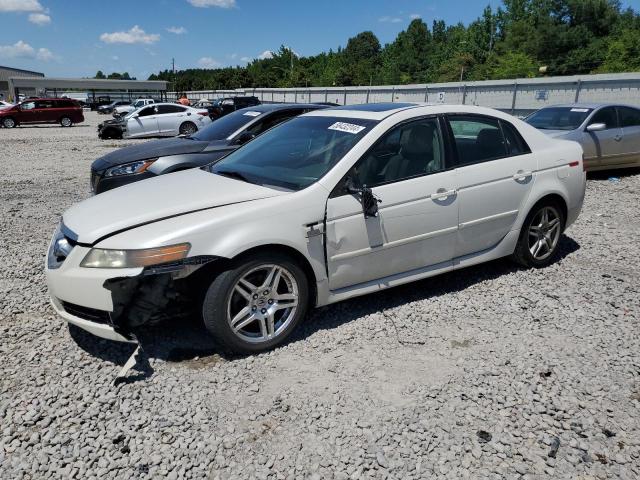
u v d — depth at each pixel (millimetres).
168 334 3787
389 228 3920
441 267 4348
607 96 21500
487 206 4457
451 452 2654
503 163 4574
